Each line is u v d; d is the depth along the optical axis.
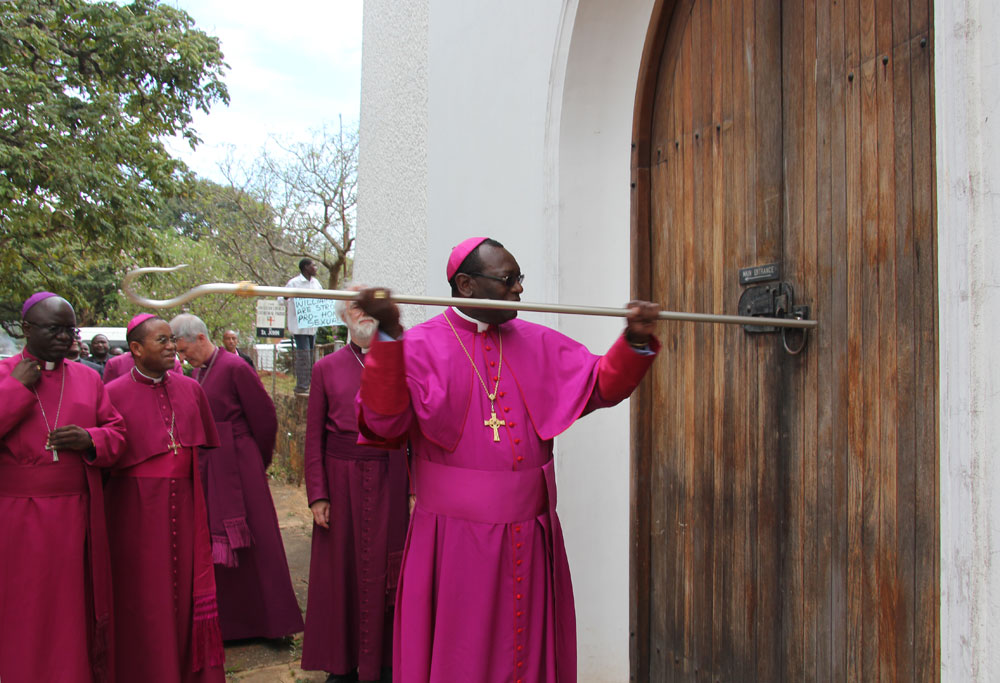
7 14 11.73
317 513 3.66
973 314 1.50
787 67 2.35
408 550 2.08
